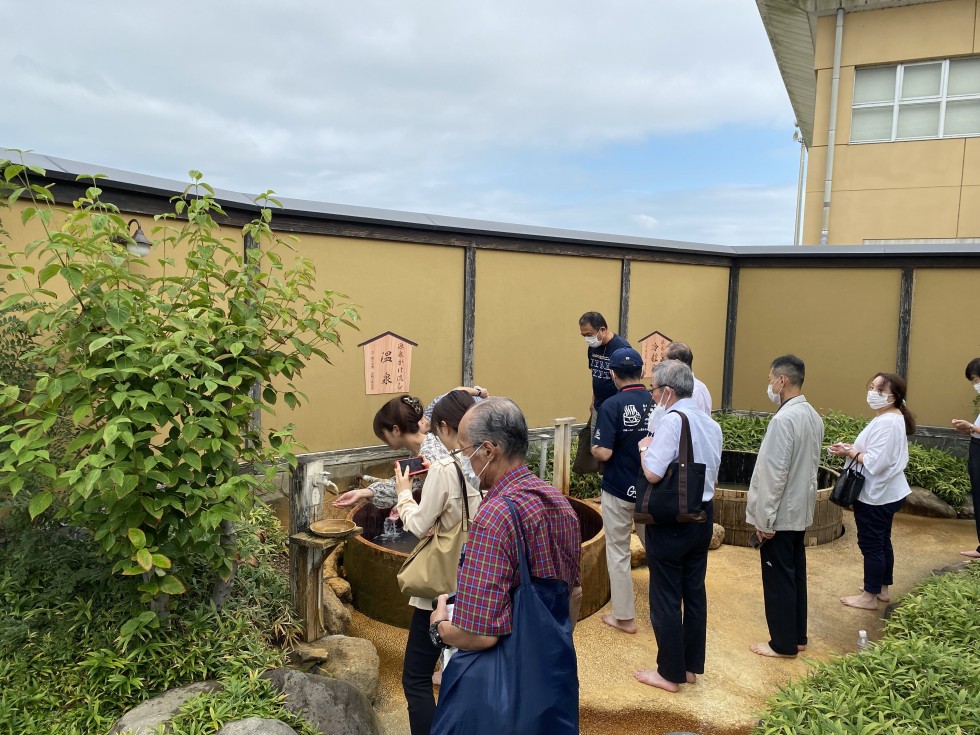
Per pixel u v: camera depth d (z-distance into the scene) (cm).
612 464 409
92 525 279
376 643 394
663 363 361
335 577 433
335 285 557
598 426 406
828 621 450
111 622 287
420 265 613
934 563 551
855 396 814
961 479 688
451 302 639
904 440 457
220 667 280
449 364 643
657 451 340
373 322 584
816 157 1237
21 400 305
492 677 186
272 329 317
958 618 350
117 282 272
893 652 314
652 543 354
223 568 292
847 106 1201
